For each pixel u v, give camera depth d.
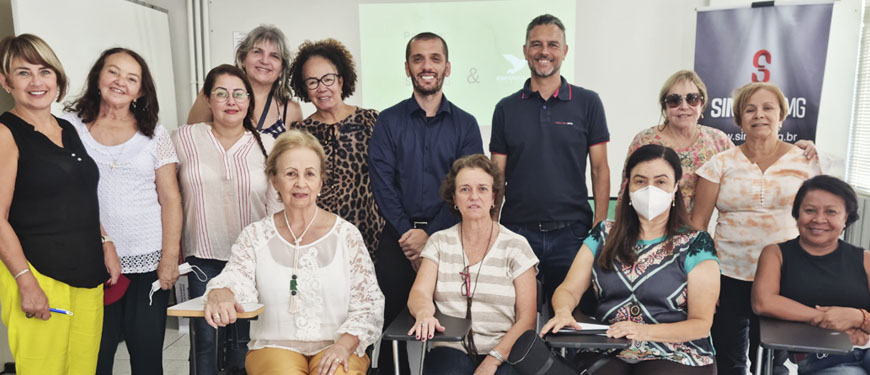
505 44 4.16
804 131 3.61
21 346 2.14
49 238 2.12
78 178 2.17
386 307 2.78
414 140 2.75
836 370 2.18
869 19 3.96
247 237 2.20
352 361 2.05
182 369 3.32
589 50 4.14
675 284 2.07
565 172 2.85
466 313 2.26
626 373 2.02
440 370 2.11
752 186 2.76
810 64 3.55
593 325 2.05
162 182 2.49
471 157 2.32
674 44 4.05
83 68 3.44
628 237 2.14
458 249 2.31
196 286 2.60
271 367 2.01
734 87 3.66
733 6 3.61
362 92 4.33
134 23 3.88
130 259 2.42
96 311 2.31
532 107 2.86
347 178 2.82
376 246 2.91
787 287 2.30
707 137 3.22
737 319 2.79
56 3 3.25
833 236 2.24
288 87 3.17
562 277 2.88
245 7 4.31
